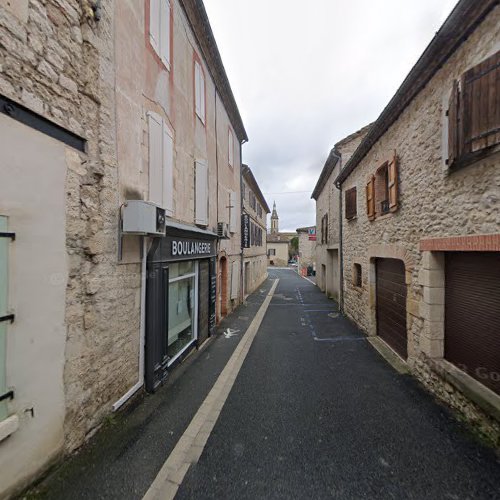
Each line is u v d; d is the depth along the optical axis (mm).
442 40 3326
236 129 11141
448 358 3859
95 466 2447
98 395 2896
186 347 5402
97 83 2857
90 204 2766
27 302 2100
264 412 3453
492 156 2807
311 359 5375
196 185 6012
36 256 2168
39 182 2199
